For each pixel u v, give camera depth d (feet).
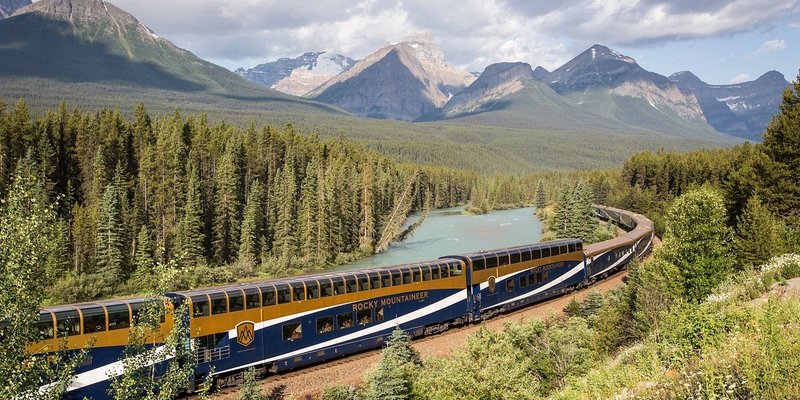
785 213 177.47
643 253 236.84
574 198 319.06
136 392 64.54
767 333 44.68
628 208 431.43
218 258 288.92
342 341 114.11
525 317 150.61
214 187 312.09
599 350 98.37
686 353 52.11
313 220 301.84
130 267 251.39
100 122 323.16
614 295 143.95
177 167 291.99
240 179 340.18
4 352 54.03
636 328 97.91
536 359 93.35
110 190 248.73
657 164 476.95
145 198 284.61
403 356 107.76
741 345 45.29
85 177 297.53
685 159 469.98
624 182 505.25
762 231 137.49
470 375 72.38
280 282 107.24
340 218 318.86
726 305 71.20
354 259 308.40
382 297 121.29
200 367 94.68
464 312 138.72
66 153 300.81
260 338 102.32
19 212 56.75
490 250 151.84
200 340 94.63
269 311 103.65
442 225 437.58
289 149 381.81
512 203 607.37
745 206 187.52
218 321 96.78
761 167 186.09
